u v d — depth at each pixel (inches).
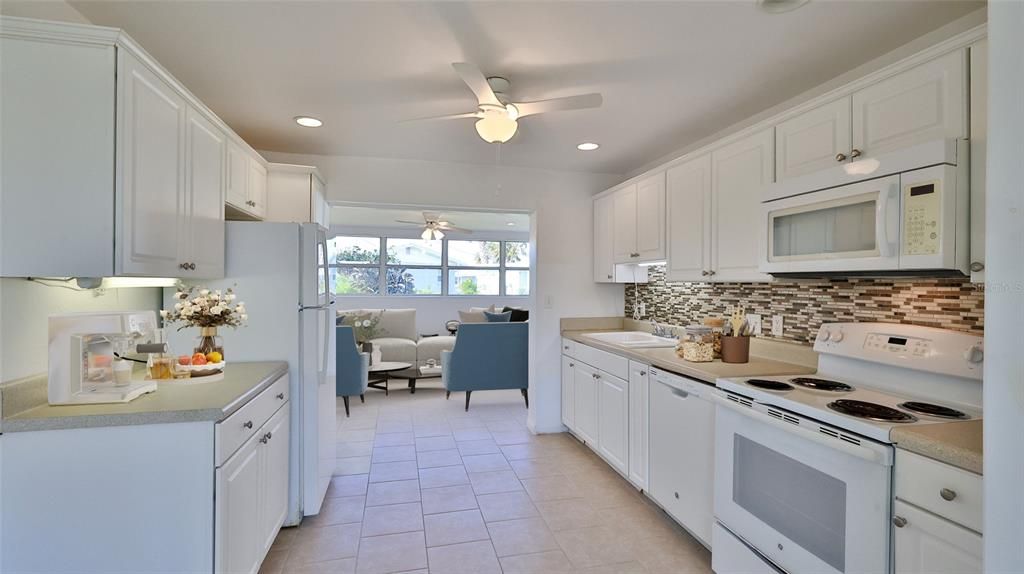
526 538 90.9
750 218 87.4
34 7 58.6
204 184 79.9
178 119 70.0
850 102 67.8
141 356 83.4
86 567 55.9
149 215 61.9
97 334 63.0
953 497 44.9
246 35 70.2
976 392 59.3
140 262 59.9
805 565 60.8
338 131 114.3
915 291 70.2
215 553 59.3
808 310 89.8
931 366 63.2
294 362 94.6
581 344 138.6
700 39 70.9
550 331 154.8
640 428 104.9
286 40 71.8
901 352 67.2
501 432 156.2
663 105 96.8
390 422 167.2
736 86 87.6
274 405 83.7
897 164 57.9
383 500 106.6
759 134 85.3
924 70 58.2
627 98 93.4
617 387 115.3
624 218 135.7
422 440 147.9
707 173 99.7
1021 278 26.9
